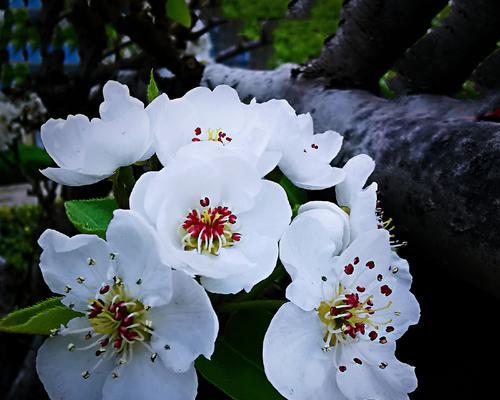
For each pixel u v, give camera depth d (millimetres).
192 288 85
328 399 94
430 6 154
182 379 88
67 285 90
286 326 90
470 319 142
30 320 86
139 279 88
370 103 152
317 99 167
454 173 111
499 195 103
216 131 102
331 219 97
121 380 89
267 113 104
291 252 92
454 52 156
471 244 106
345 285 97
